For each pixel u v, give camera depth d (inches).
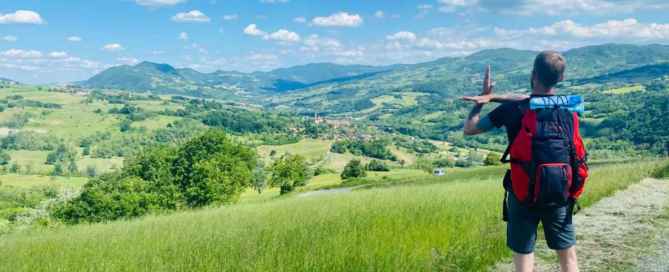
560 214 144.4
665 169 703.7
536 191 136.1
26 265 280.4
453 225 299.9
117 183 2763.3
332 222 326.3
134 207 2591.0
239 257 243.0
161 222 577.3
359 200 506.9
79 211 2642.7
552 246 148.5
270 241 269.4
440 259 229.3
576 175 138.7
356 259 221.8
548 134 136.1
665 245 266.5
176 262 242.2
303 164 3991.1
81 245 360.8
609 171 743.1
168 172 2797.7
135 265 244.4
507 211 151.8
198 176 2623.0
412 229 287.4
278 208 577.0
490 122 143.9
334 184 3821.4
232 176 2748.5
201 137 2847.0
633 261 237.3
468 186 687.1
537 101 139.2
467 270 223.1
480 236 269.3
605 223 341.7
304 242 263.1
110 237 407.8
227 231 331.9
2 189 6589.6
